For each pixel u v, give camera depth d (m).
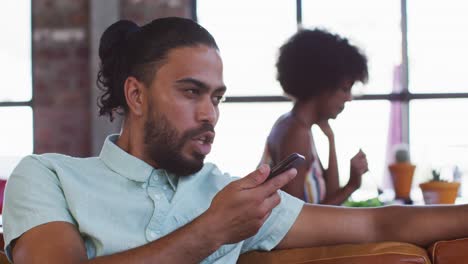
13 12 4.66
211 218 1.12
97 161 1.36
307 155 2.14
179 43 1.28
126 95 1.33
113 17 4.46
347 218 1.46
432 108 4.42
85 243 1.30
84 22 4.59
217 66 1.29
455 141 4.41
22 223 1.25
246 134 4.48
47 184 1.30
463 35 4.40
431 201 2.29
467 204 1.46
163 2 4.52
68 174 1.32
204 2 4.51
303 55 2.18
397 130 4.43
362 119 4.42
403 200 2.77
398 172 2.77
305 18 4.46
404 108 4.42
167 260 1.13
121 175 1.33
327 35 2.19
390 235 1.45
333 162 2.38
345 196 2.30
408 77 4.43
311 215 1.46
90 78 4.55
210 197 1.39
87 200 1.30
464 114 4.41
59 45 4.60
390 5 4.43
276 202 1.13
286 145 2.12
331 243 1.46
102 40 1.39
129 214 1.31
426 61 4.43
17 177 1.31
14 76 4.66
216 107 1.32
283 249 1.46
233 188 1.11
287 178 1.11
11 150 4.64
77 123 4.59
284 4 4.47
